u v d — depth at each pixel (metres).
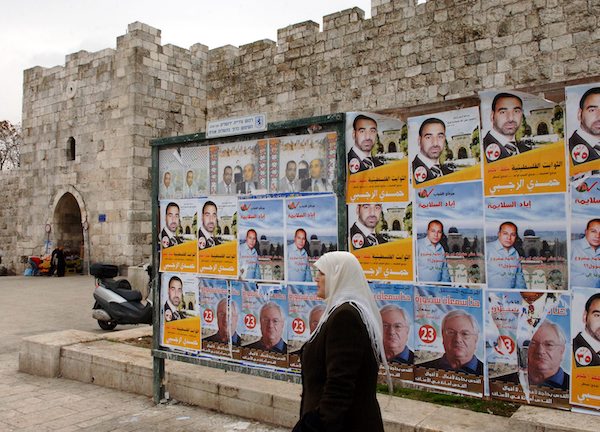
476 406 4.95
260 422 5.34
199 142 5.71
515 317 3.86
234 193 5.42
